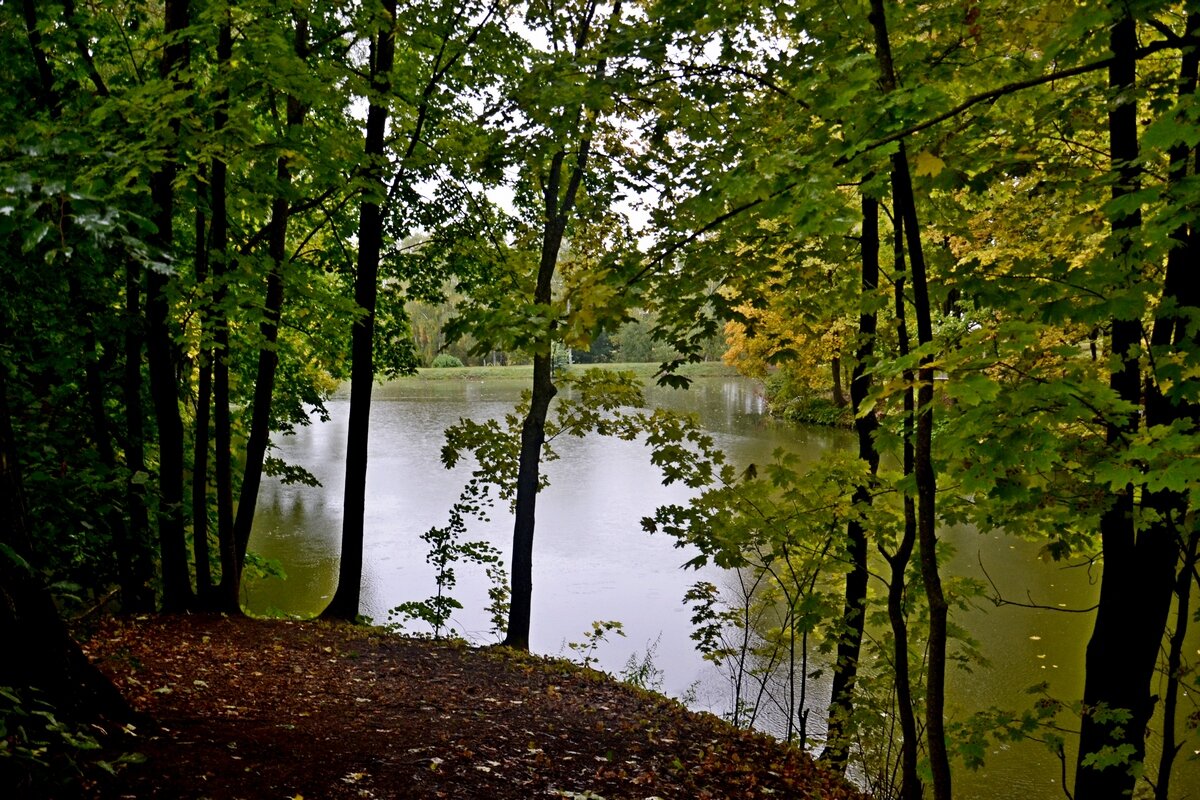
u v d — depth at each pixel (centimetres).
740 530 567
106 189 325
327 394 1844
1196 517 384
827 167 296
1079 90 404
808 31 450
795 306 593
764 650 662
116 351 830
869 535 530
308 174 952
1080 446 396
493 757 460
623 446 2827
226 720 430
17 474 325
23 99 648
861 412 294
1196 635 931
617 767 484
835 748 608
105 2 670
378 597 1277
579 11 852
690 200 381
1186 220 274
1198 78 372
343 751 418
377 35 789
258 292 667
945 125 381
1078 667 913
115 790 302
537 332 342
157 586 813
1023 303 344
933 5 413
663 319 509
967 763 463
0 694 249
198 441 765
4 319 621
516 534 924
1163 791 412
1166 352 359
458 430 1023
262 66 613
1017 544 1402
